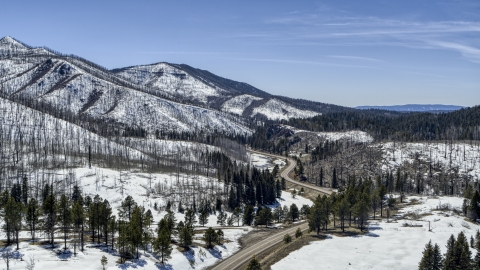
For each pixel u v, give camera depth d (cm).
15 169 17275
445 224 11194
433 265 7375
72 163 19388
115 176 18012
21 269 7538
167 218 12162
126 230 8988
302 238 10831
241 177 19950
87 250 9231
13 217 8838
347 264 8219
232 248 11288
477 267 7344
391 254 8725
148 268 8581
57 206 9519
